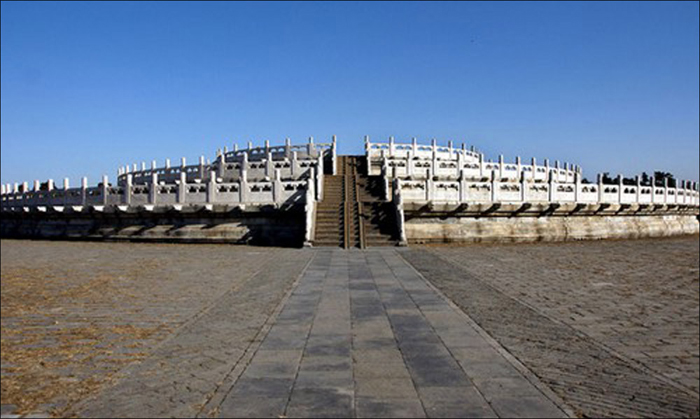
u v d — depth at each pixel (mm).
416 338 10148
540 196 37750
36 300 15203
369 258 24453
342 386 7457
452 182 35812
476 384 7559
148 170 54844
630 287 16984
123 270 21656
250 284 17281
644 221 43938
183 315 12875
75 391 7773
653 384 7938
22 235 45781
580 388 7605
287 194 34969
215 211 34906
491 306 13523
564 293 15711
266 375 7953
